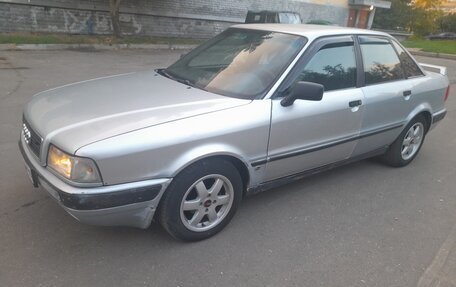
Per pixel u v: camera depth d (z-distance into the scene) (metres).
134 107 2.89
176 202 2.81
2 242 2.88
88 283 2.57
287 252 3.03
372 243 3.24
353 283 2.76
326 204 3.79
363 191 4.12
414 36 35.19
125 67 10.37
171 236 3.03
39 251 2.82
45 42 12.31
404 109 4.41
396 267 2.96
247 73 3.38
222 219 3.15
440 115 5.07
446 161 5.18
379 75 4.15
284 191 3.97
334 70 3.68
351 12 26.98
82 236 3.01
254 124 3.04
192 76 3.60
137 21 16.50
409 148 4.84
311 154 3.57
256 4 20.52
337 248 3.13
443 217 3.74
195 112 2.87
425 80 4.70
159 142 2.61
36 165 2.73
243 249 3.02
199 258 2.88
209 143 2.83
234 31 4.09
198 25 18.55
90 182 2.46
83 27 14.91
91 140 2.48
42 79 8.05
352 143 3.94
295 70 3.35
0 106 6.02
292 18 16.84
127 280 2.62
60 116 2.80
